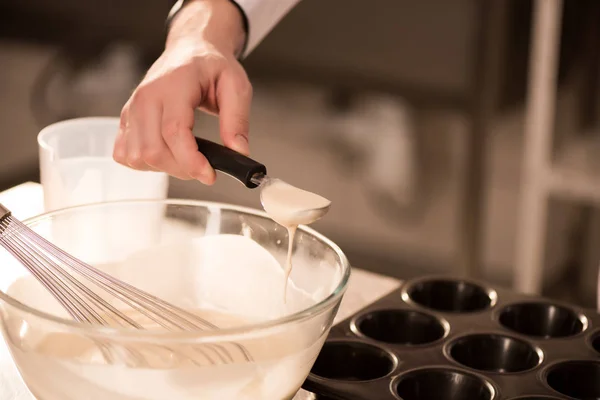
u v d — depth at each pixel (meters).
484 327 0.84
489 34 1.93
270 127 2.25
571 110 1.92
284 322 0.55
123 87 2.40
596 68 1.88
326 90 2.15
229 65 0.87
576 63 1.88
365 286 0.97
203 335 0.53
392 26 2.02
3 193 1.15
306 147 2.23
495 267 2.13
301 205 0.65
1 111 2.55
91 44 2.40
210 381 0.54
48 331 0.54
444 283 0.92
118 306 0.71
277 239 0.72
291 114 2.22
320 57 2.13
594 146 1.94
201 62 0.85
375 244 2.25
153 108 0.80
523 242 2.01
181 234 0.75
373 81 2.10
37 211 1.08
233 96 0.85
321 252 0.69
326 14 2.08
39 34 2.45
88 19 2.37
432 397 0.75
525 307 0.88
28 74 2.50
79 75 2.44
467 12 1.94
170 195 2.34
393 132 2.12
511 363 0.81
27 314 0.55
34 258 0.65
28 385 0.60
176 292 0.75
